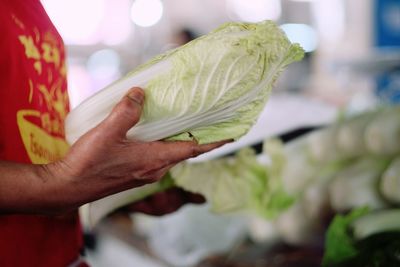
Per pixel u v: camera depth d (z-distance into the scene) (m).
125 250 1.89
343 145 1.48
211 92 0.75
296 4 5.52
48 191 0.70
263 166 1.39
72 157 0.70
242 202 1.30
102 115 0.78
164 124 0.77
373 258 1.13
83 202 0.73
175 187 1.18
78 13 5.17
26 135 0.84
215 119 0.79
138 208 1.15
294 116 2.38
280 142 1.48
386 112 1.42
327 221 1.46
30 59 0.86
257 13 5.89
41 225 0.87
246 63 0.74
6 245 0.80
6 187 0.69
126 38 5.32
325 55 4.93
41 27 0.92
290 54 0.80
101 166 0.71
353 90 3.84
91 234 2.11
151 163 0.73
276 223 1.58
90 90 4.55
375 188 1.33
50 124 0.93
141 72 0.77
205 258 1.61
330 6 5.07
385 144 1.36
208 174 1.22
